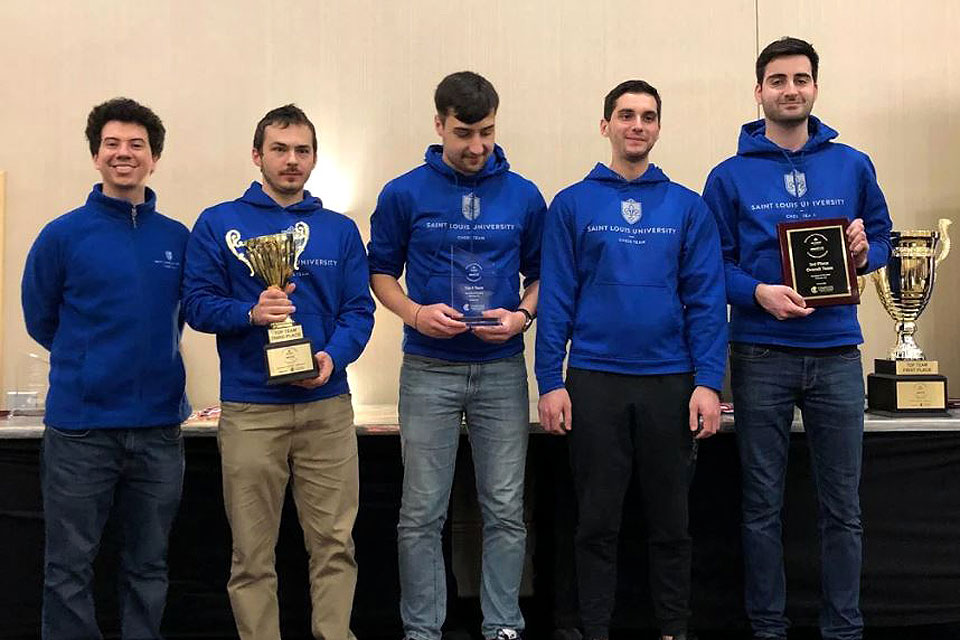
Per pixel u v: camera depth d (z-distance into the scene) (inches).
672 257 86.5
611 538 85.6
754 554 90.2
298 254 83.0
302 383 79.5
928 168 132.3
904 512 98.8
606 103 90.7
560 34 129.5
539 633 102.2
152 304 82.8
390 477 99.2
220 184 126.1
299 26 127.2
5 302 123.3
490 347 86.9
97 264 80.8
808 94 90.4
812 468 92.8
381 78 128.0
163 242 85.0
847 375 88.8
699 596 98.4
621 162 89.4
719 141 130.6
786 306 86.6
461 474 113.7
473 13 128.7
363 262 87.7
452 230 86.4
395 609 99.0
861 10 131.7
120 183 82.3
